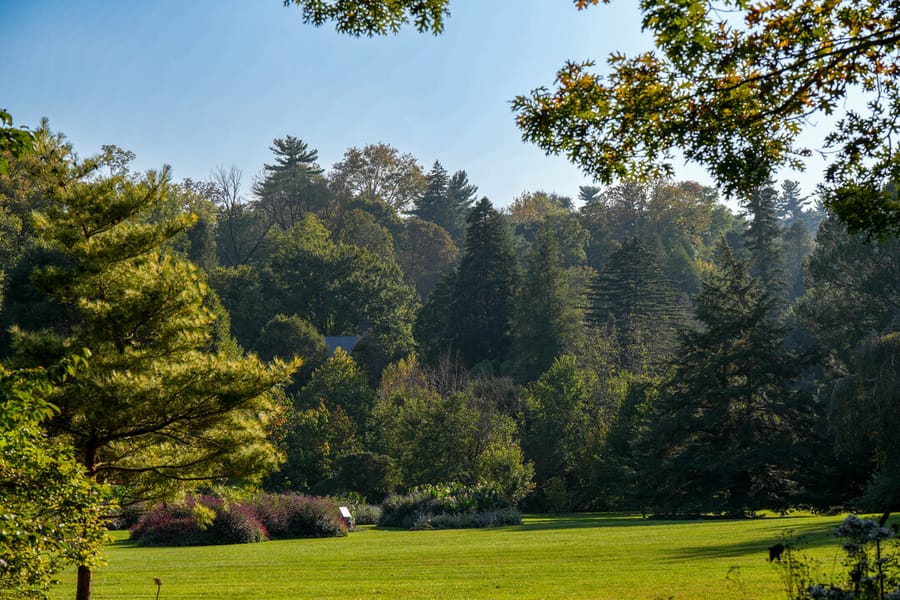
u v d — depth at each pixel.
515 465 46.59
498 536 29.70
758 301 47.78
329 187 128.12
